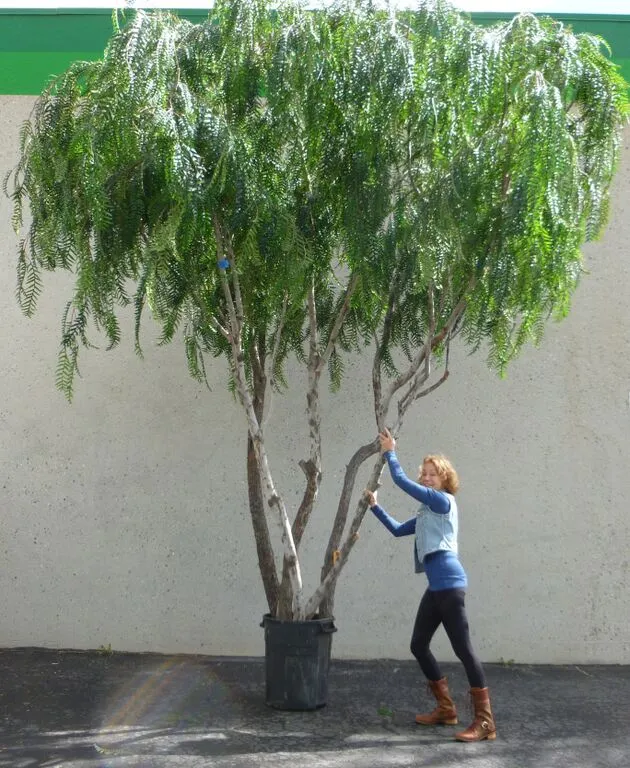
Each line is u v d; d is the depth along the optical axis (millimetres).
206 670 6062
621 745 4762
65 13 6512
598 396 6480
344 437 6484
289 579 5121
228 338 4914
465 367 6492
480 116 4406
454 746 4691
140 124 4211
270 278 4656
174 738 4746
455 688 5816
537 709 5379
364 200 4547
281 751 4570
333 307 5500
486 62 4281
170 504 6504
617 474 6484
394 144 4594
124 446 6523
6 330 6531
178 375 6523
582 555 6457
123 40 4305
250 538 6484
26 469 6523
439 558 4855
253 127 4555
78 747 4609
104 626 6492
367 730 4918
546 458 6480
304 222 4719
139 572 6492
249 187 4387
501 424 6480
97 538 6500
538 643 6438
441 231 4402
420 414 6480
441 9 4477
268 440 6488
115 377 6527
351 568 6465
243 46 4539
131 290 6484
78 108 4449
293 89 4430
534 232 4160
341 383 6484
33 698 5422
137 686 5684
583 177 4465
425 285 4648
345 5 4602
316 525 6453
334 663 6328
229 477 6504
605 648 6434
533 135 4133
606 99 4477
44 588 6508
